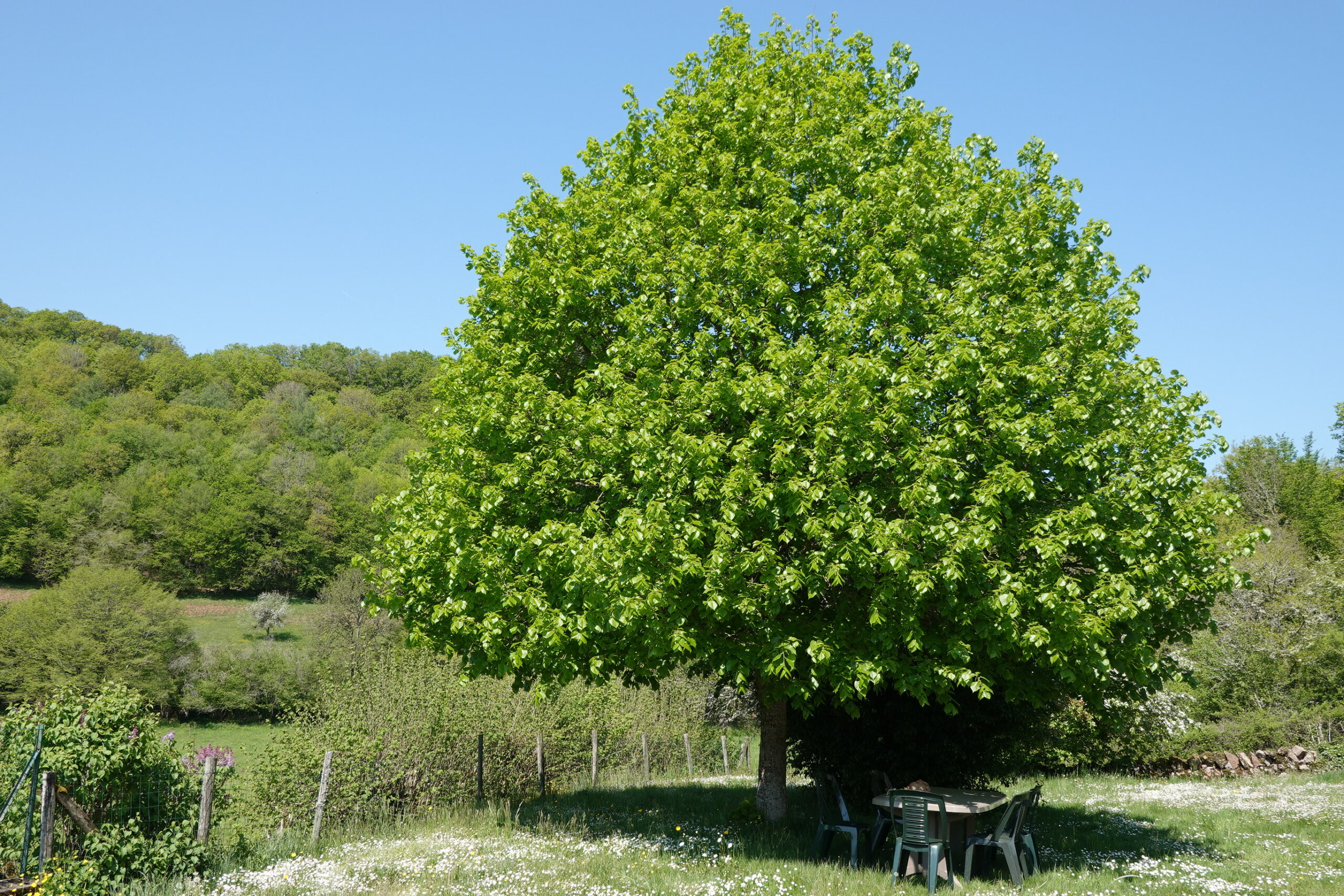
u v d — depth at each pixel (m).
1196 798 17.22
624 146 14.71
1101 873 10.44
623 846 11.67
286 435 115.12
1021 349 10.84
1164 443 10.86
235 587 87.88
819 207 12.23
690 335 11.95
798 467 10.09
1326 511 45.88
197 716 54.06
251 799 13.62
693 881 9.89
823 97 13.12
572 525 10.78
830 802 12.33
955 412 10.13
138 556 83.81
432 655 17.66
